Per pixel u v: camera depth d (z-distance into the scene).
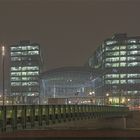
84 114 67.12
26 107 33.16
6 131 28.59
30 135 44.38
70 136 50.25
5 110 28.53
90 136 50.75
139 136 51.09
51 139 47.81
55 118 43.69
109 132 52.03
